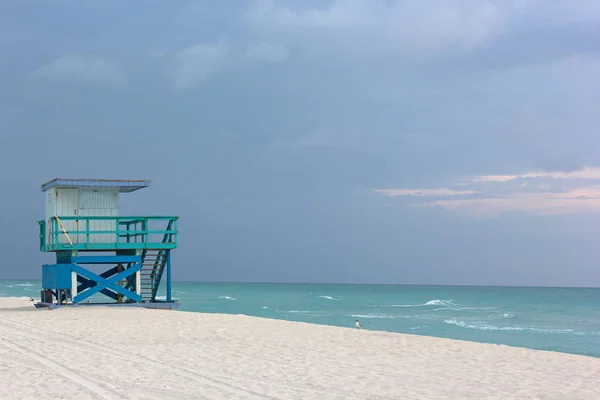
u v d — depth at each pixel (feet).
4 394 32.73
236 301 308.81
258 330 67.21
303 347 54.08
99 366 41.98
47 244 104.32
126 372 39.86
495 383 38.83
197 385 36.17
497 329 162.40
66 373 39.06
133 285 105.40
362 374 41.11
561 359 49.60
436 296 435.53
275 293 474.49
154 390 34.45
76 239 100.48
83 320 76.18
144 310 93.30
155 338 58.70
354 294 472.03
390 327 165.07
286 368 42.86
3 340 55.42
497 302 337.52
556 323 186.70
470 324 178.09
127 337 59.06
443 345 56.95
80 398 32.07
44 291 109.60
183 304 272.51
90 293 100.53
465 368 44.47
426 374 41.68
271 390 35.24
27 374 38.47
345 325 167.73
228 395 33.63
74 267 99.30
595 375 42.37
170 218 104.06
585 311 250.16
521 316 217.36
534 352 53.26
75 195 102.17
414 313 226.58
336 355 49.73
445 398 34.12
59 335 59.93
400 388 36.65
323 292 521.24
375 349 53.62
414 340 60.39
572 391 36.63
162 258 107.65
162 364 43.39
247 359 46.57
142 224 103.19
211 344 54.95
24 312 91.35
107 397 32.40
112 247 100.42
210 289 594.65
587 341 135.85
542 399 34.32
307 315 208.44
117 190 104.53
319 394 34.50
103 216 99.86
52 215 102.89
